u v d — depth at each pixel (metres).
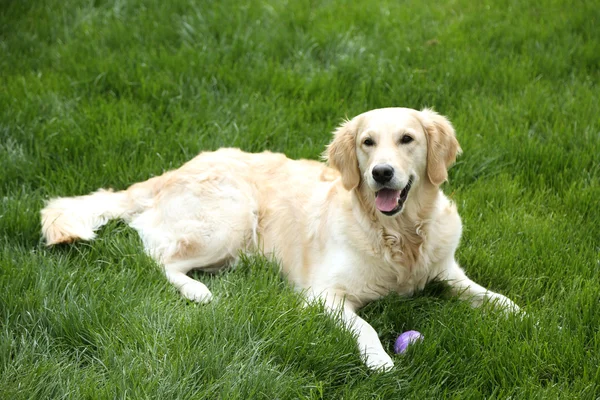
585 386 3.07
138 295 3.70
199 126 5.56
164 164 5.08
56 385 3.04
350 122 3.99
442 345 3.36
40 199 4.64
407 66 6.41
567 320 3.51
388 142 3.73
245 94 5.93
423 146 3.85
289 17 7.20
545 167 5.00
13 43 6.75
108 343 3.32
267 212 4.39
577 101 5.79
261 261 4.17
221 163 4.52
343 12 7.43
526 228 4.34
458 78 6.20
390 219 3.83
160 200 4.51
